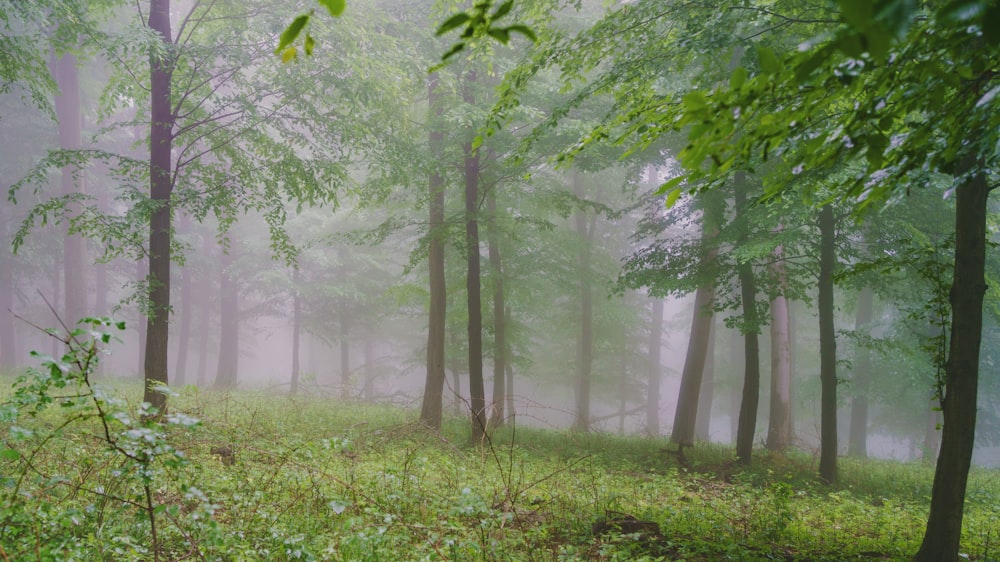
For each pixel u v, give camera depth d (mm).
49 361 3270
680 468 12617
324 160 12047
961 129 3443
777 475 12422
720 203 13688
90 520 4902
